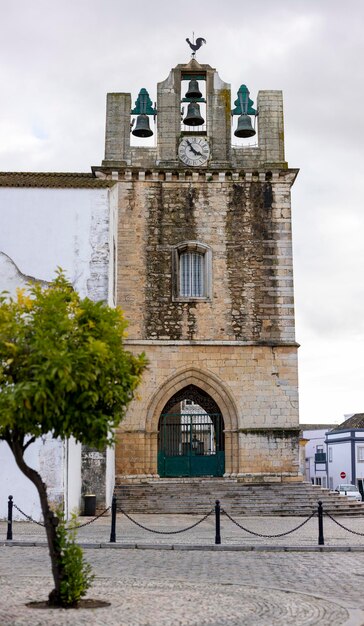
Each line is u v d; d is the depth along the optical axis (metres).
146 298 34.69
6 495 24.56
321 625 9.96
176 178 35.50
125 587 12.80
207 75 36.62
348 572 15.30
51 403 10.85
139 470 33.50
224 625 9.85
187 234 35.25
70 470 25.59
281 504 30.75
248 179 35.59
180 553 18.33
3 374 11.22
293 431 33.84
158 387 34.12
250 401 34.09
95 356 11.13
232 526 25.02
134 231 35.12
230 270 35.03
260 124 36.38
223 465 34.69
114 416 11.84
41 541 19.33
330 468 82.56
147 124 35.47
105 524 24.80
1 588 12.45
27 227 28.22
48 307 11.45
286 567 16.00
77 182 28.80
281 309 34.78
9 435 11.47
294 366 34.38
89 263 28.14
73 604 11.01
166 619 10.11
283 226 35.38
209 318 34.66
